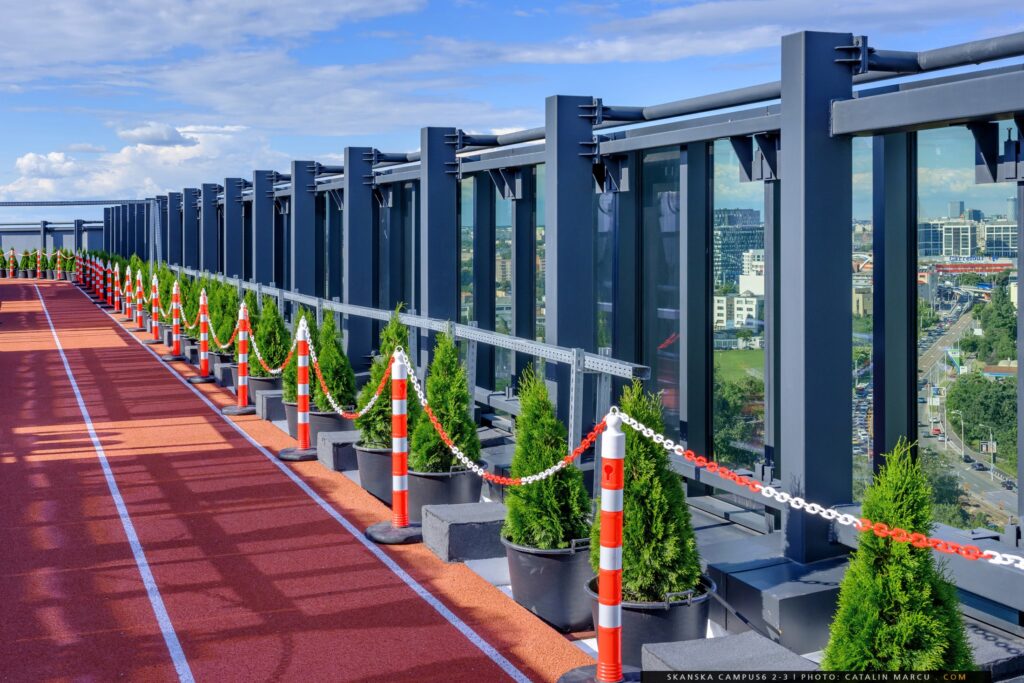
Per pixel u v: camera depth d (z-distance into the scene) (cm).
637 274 1117
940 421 765
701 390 1013
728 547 800
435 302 1456
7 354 2570
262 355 1727
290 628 749
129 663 690
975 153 706
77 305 4416
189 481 1202
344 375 1373
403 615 773
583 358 852
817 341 754
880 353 802
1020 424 668
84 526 1015
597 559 711
